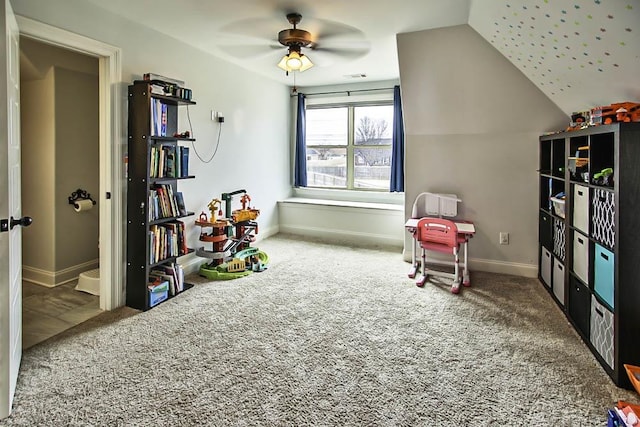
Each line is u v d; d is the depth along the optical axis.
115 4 2.62
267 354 2.24
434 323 2.66
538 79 2.98
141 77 3.04
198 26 3.08
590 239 2.26
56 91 3.34
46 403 1.78
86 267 3.73
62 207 3.47
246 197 4.26
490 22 2.64
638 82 2.05
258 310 2.89
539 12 2.05
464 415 1.71
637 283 1.86
